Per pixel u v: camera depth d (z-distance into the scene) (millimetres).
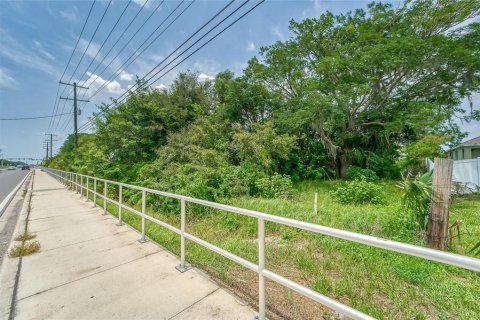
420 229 4273
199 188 7766
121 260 3330
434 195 3996
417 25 11750
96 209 7051
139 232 4727
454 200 8078
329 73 12789
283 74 14945
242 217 6074
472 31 10664
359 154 14539
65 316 2125
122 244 3994
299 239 4594
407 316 2197
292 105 14398
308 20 14555
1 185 16062
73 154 19703
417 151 10086
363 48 12219
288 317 2186
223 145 11852
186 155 10875
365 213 5758
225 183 9164
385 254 3584
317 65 13469
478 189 9352
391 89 13141
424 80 12523
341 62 12141
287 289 2752
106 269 3045
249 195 9477
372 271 3068
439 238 3908
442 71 11508
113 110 13992
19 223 5426
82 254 3549
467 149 16781
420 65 11250
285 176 11570
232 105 14984
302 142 15547
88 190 8586
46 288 2586
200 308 2213
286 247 4113
